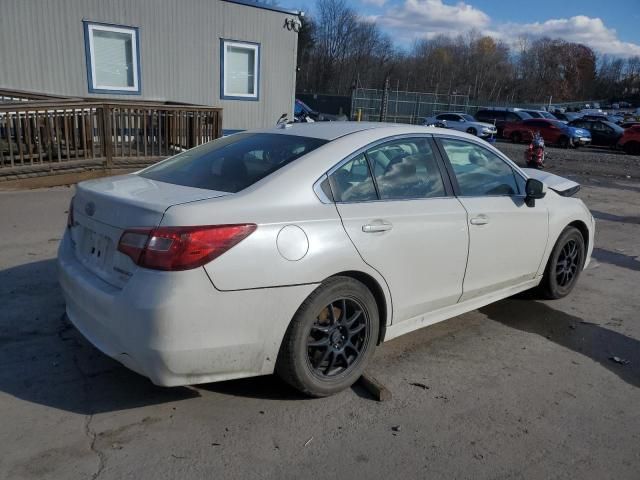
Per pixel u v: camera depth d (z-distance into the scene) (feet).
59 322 13.80
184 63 44.55
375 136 12.10
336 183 11.04
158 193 10.25
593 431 10.50
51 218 24.06
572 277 17.67
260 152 11.70
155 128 35.45
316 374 10.77
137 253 9.20
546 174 20.67
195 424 10.04
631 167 68.85
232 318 9.42
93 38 40.42
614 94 349.20
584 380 12.50
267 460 9.18
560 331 15.23
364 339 11.39
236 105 48.08
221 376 9.80
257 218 9.71
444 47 287.69
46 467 8.72
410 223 11.76
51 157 30.73
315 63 239.71
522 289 15.78
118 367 11.87
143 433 9.71
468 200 13.38
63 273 10.98
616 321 16.19
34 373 11.44
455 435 10.13
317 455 9.37
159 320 8.90
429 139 13.19
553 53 316.81
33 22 38.11
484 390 11.81
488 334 14.80
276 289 9.74
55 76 39.55
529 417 10.86
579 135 98.73
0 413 10.03
